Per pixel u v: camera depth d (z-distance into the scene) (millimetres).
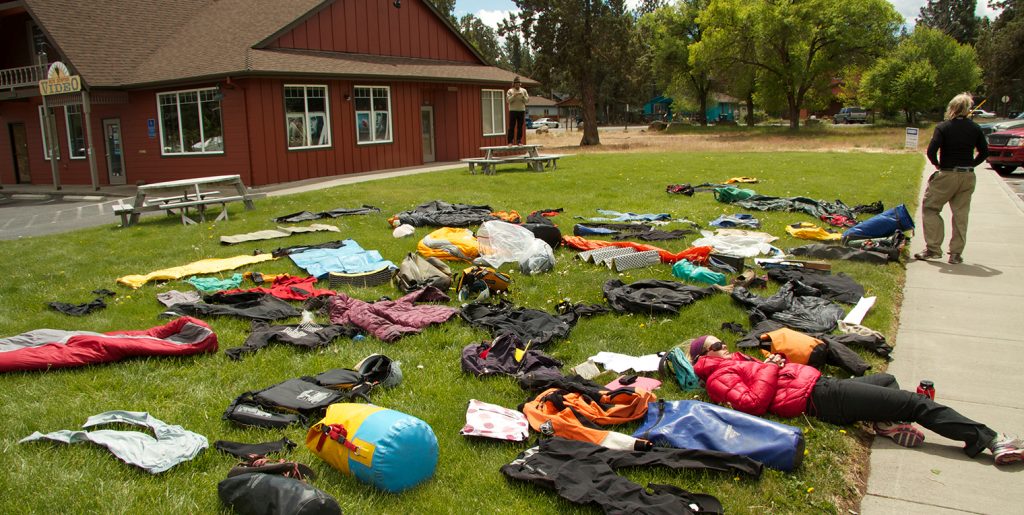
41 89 20859
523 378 4738
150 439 3949
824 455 3838
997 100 75562
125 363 5258
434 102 25125
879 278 7355
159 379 4984
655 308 6191
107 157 22062
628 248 8352
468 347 5270
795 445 3643
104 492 3480
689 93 70438
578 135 50906
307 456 3824
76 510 3334
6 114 24969
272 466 3424
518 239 8516
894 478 3715
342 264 8312
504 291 7098
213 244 10117
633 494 3305
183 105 19297
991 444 3828
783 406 4246
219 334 5953
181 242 10406
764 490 3498
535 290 7156
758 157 23000
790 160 21562
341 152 20625
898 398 4035
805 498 3461
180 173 19844
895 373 5047
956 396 4652
